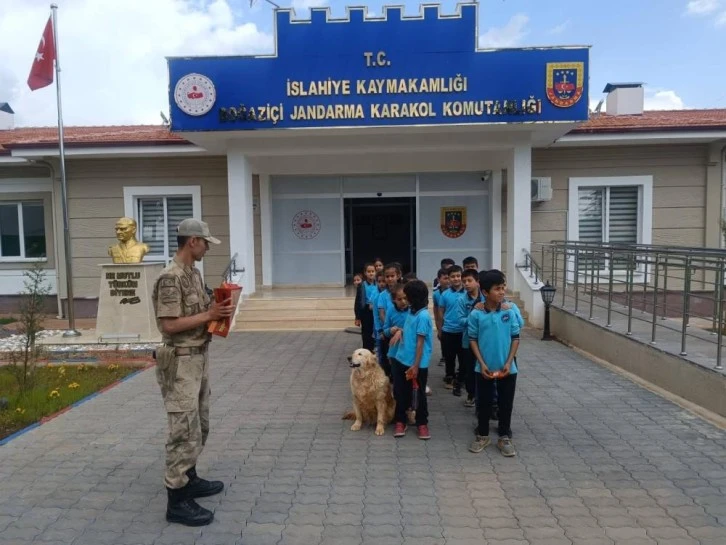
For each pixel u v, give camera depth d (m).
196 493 4.06
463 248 14.75
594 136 12.62
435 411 6.15
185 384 3.75
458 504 3.95
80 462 4.82
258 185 14.55
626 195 13.67
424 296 5.23
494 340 4.82
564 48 10.68
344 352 9.41
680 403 6.20
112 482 4.41
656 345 7.06
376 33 10.81
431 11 10.74
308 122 10.98
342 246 14.81
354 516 3.79
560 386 6.99
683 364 6.33
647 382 7.11
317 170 14.28
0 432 5.60
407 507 3.92
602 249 8.84
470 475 4.44
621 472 4.43
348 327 11.51
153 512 3.90
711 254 6.07
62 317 14.29
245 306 12.17
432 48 10.78
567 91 10.73
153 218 14.41
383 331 6.15
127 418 6.05
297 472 4.54
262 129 11.03
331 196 14.78
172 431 3.72
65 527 3.70
